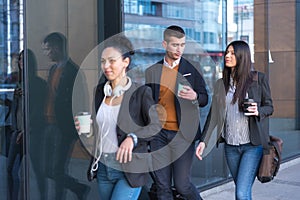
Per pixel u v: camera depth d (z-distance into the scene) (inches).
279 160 166.1
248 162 163.5
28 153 174.7
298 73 353.7
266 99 166.9
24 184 174.1
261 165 163.6
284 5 346.3
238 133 164.9
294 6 359.3
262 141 161.8
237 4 282.2
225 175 261.9
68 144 187.5
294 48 354.3
